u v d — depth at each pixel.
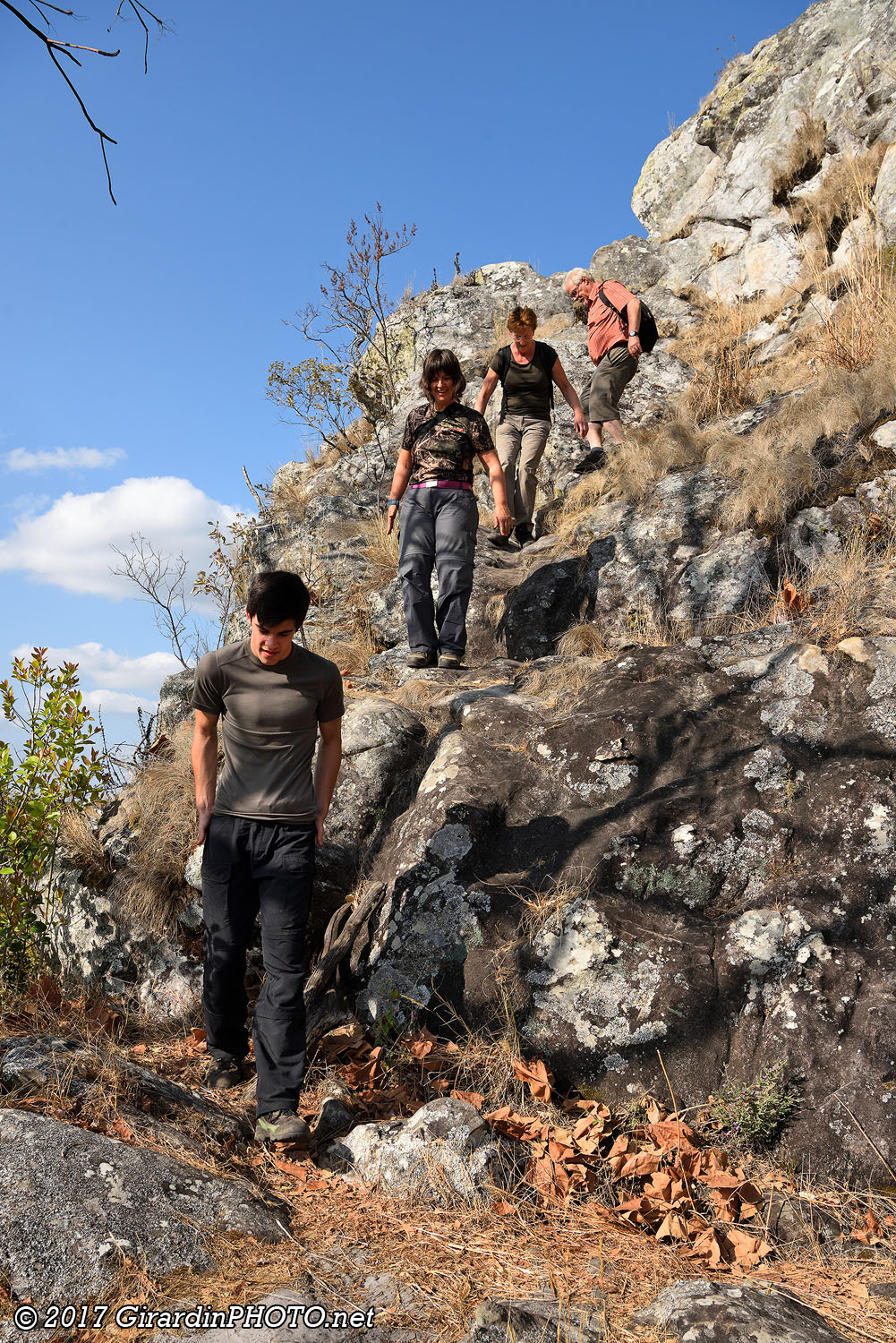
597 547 6.58
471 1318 2.15
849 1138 2.87
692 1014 3.25
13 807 4.06
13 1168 2.38
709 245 13.02
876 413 6.08
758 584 5.66
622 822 3.86
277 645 3.21
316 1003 3.87
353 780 4.70
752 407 7.71
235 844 3.30
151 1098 2.98
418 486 6.05
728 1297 2.21
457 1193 2.70
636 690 4.47
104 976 4.48
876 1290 2.42
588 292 8.23
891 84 10.65
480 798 4.20
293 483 11.34
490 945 3.69
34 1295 2.13
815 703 4.05
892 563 4.98
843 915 3.34
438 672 5.84
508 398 7.78
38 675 4.24
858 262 8.20
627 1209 2.67
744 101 13.47
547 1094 3.18
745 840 3.66
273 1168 2.88
